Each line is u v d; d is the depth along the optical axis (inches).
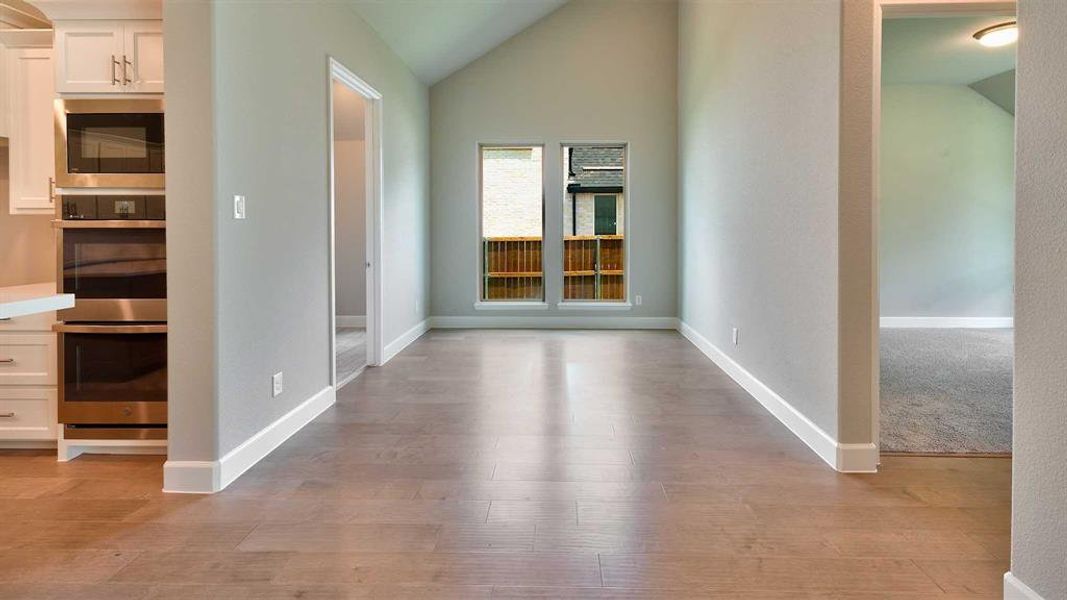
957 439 130.6
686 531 90.4
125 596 73.8
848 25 110.7
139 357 119.4
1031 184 67.6
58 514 96.8
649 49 304.0
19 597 73.5
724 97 204.4
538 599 73.1
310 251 149.4
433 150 307.4
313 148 151.1
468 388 181.9
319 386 156.0
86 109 115.0
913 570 79.3
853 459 113.6
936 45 252.7
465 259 310.0
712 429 140.8
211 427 106.2
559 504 100.0
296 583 76.7
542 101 305.9
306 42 146.7
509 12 270.5
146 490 106.2
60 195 116.6
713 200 223.3
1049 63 65.0
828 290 118.1
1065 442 62.8
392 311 234.5
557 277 312.5
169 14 103.2
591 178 314.8
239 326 114.3
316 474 113.7
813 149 125.0
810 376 128.3
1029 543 67.8
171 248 105.1
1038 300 66.7
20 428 122.7
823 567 80.1
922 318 317.4
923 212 314.3
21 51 128.4
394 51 232.1
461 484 108.7
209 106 104.0
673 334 291.0
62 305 71.6
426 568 80.2
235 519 94.8
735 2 189.2
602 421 147.6
